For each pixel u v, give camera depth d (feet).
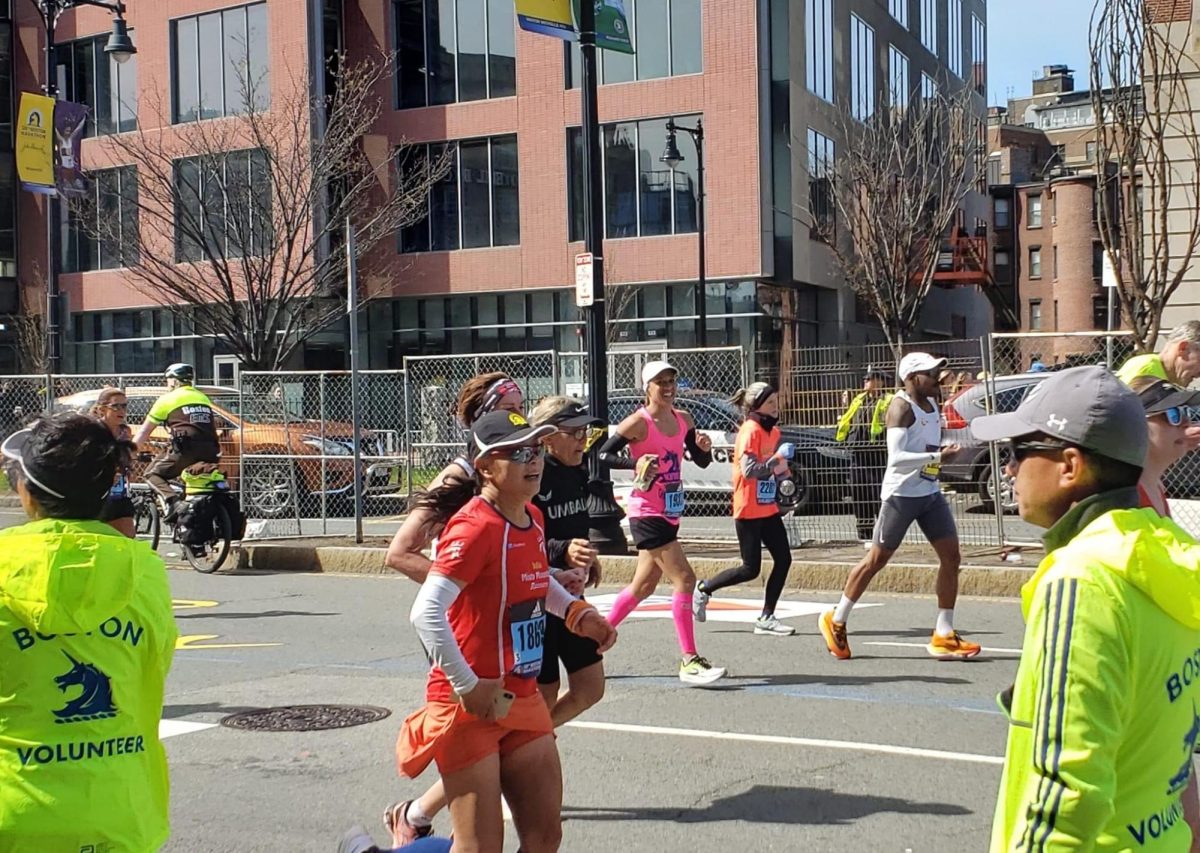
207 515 49.06
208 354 130.31
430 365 56.49
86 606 9.67
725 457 59.67
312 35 117.29
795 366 51.21
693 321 116.78
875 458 48.06
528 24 43.68
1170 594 7.73
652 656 31.04
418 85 125.49
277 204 91.35
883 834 18.08
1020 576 39.06
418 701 26.76
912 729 23.73
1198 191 48.70
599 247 45.68
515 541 13.53
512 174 122.52
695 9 116.16
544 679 18.60
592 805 19.58
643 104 117.80
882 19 144.25
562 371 57.62
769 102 116.57
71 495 10.29
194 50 123.03
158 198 91.91
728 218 115.24
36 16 131.95
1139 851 7.84
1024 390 50.85
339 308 104.99
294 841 18.19
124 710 10.02
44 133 67.56
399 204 105.91
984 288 167.73
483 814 13.19
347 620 38.11
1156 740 7.90
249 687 28.35
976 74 184.85
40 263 136.87
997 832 8.25
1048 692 7.67
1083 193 235.40
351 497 63.00
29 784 9.58
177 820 19.11
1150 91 50.39
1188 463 41.55
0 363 137.28
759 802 19.58
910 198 120.37
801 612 37.65
